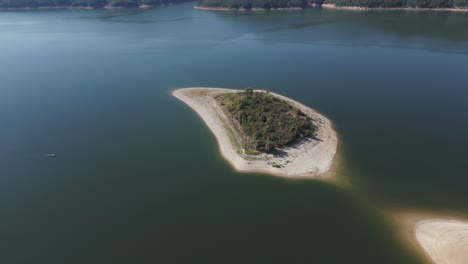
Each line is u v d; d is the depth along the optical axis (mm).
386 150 96812
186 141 104688
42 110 127750
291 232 71625
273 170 89500
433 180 84625
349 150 97062
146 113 123500
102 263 65812
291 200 80062
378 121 112062
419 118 113188
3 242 70562
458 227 69875
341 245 68312
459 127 107062
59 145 104438
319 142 99938
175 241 70125
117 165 94250
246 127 103812
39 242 70438
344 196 80750
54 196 83062
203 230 72562
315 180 85875
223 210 77688
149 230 72812
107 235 71875
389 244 68250
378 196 80250
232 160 94312
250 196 81688
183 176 89062
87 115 123188
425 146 98062
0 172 92188
